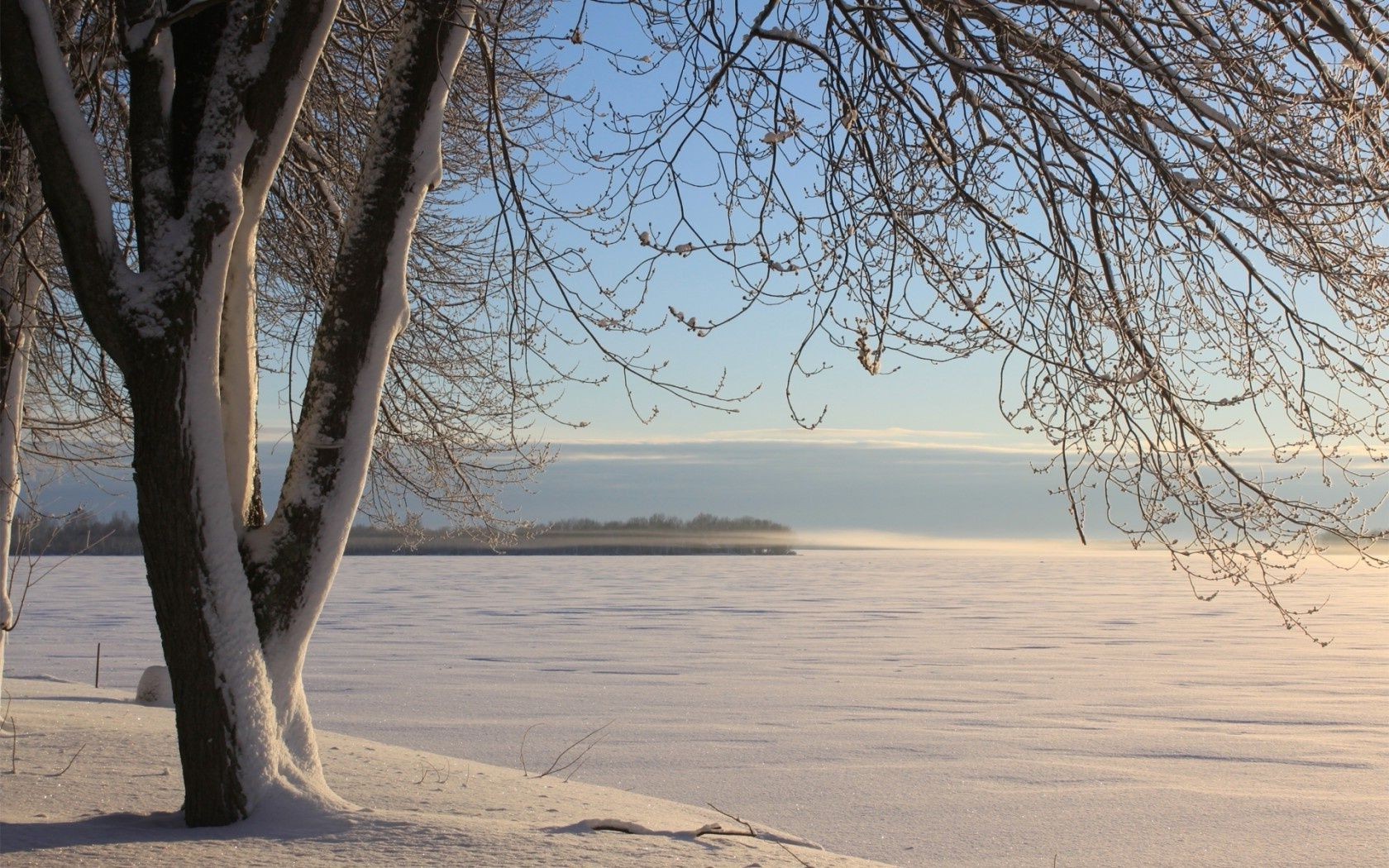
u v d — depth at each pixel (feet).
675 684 61.31
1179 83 18.58
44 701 35.81
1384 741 42.39
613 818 20.25
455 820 16.83
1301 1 16.47
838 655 79.51
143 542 16.35
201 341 16.48
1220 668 70.85
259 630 17.19
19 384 25.80
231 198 16.71
